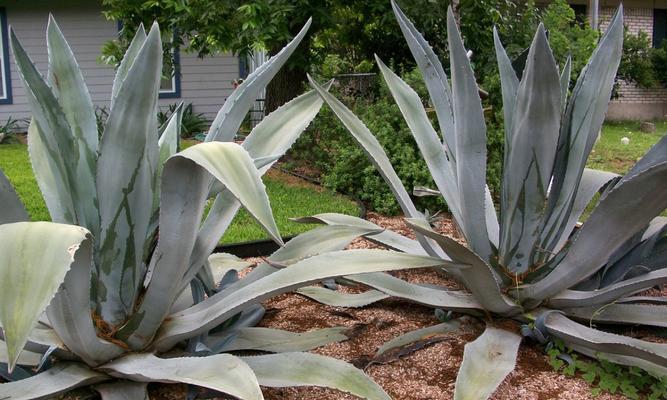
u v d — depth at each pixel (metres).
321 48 8.20
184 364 2.05
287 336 2.63
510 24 7.54
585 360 2.59
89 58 12.70
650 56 15.02
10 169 7.91
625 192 2.27
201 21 6.42
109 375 2.21
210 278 2.75
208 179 2.07
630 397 2.33
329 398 2.32
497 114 5.58
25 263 1.45
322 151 6.63
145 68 1.97
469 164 2.64
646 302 3.03
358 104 6.51
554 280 2.61
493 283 2.51
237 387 1.84
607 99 2.65
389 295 2.85
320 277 2.05
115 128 2.03
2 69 12.59
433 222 4.44
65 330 2.02
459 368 2.47
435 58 2.98
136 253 2.22
